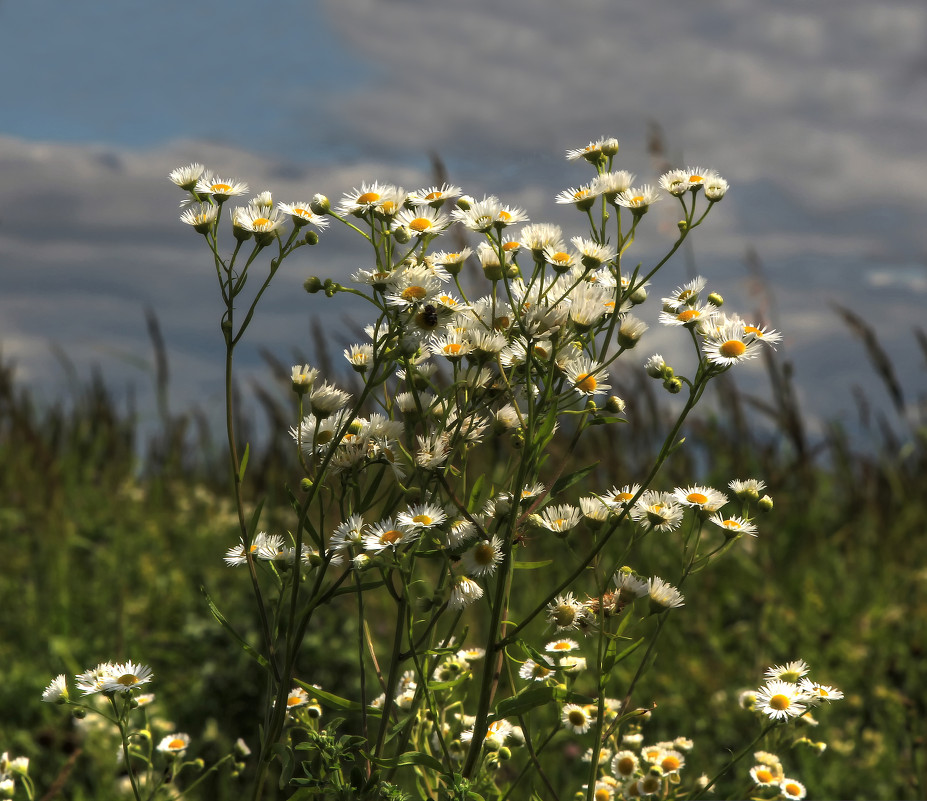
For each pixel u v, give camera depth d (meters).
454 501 0.76
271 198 0.78
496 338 0.77
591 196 0.78
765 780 0.86
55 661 1.33
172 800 0.85
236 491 0.78
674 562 1.46
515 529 0.77
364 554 0.76
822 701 0.80
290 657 0.76
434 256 0.79
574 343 0.78
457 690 0.85
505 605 0.78
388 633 1.35
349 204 0.78
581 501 0.79
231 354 0.77
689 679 1.33
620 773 0.83
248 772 1.07
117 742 1.01
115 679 0.80
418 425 0.80
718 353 0.76
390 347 0.77
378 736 0.77
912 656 1.43
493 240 0.77
